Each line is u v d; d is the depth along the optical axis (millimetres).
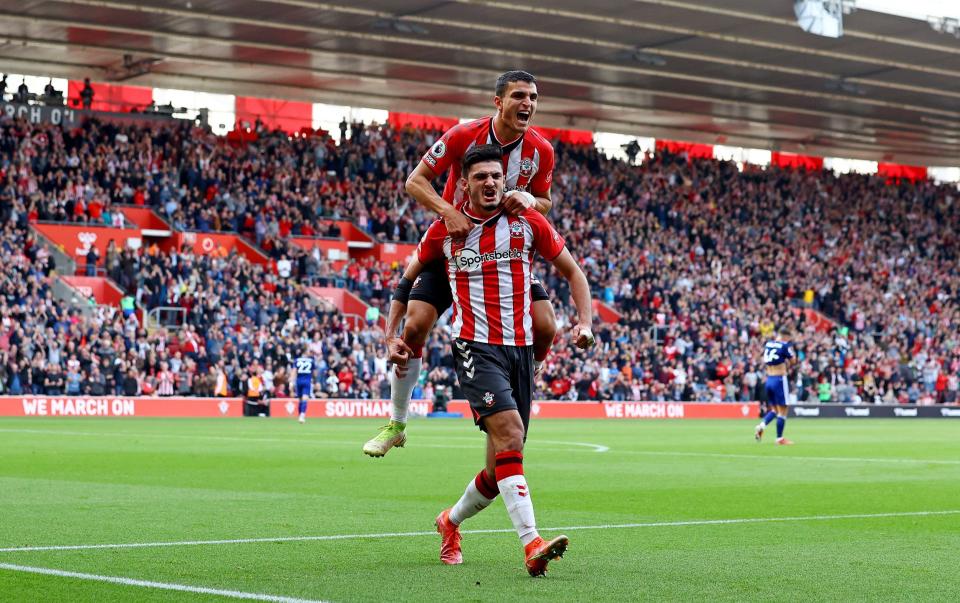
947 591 7750
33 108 50688
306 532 10492
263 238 52188
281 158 56375
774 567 8727
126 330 42812
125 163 51500
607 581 8039
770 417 27969
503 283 8602
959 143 76812
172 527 10727
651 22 49375
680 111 67250
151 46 52812
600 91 62312
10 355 39875
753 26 50062
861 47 53531
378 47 53375
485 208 8531
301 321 47688
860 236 69625
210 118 61406
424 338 9383
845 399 57438
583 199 62094
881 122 70188
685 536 10531
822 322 63125
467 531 10773
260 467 18156
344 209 56594
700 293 59656
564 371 50344
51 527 10633
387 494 14094
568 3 46781
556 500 13750
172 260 47281
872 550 9695
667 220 64375
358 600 7219
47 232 47438
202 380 42875
